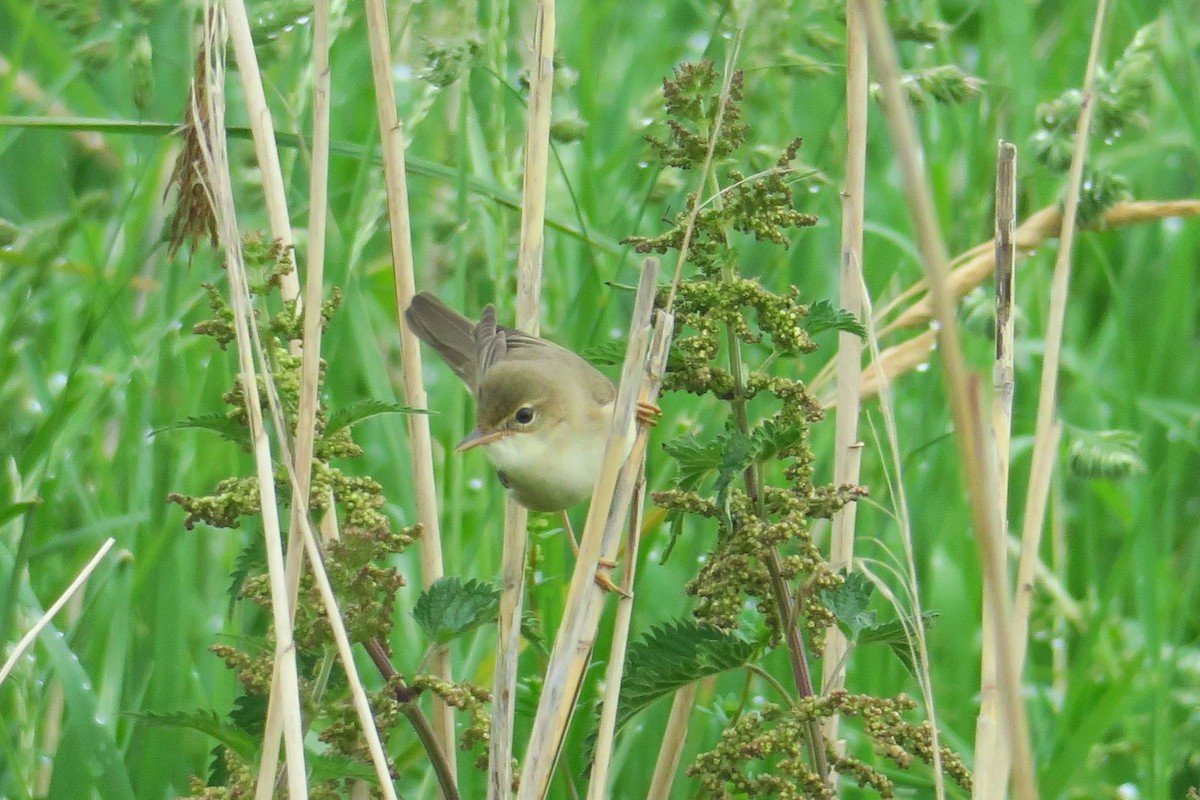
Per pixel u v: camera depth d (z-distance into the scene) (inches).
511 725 255.9
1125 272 506.0
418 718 260.7
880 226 454.0
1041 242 349.4
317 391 255.1
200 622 369.7
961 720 380.8
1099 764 365.4
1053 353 283.3
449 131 449.4
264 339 257.0
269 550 233.9
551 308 438.3
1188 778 353.4
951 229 458.0
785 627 256.8
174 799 317.4
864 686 365.7
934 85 350.0
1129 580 437.4
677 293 255.1
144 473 376.8
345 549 249.1
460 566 359.6
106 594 348.5
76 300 461.7
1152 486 378.9
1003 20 440.8
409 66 432.1
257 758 253.1
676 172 402.0
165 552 346.0
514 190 377.1
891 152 518.3
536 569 353.1
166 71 427.8
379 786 249.3
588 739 265.3
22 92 484.7
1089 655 364.5
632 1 616.4
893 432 264.1
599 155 513.0
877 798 341.7
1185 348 483.8
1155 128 502.0
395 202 305.4
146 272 458.9
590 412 334.3
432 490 307.9
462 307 408.2
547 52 283.3
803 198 448.1
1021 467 446.3
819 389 394.3
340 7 321.7
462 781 323.9
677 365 257.3
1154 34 326.3
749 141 425.7
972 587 418.9
